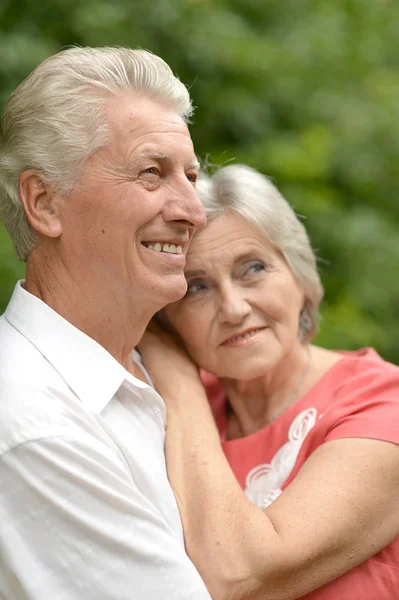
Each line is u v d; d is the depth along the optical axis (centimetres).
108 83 208
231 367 242
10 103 214
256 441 247
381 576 216
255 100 563
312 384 253
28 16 476
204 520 208
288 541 203
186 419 233
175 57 516
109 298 214
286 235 245
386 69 661
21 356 206
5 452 187
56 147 206
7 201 220
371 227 555
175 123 216
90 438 196
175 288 215
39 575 186
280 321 242
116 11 487
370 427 221
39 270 220
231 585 200
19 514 187
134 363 250
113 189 206
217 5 565
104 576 187
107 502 190
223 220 238
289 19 617
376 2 675
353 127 591
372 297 545
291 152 531
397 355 555
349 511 209
